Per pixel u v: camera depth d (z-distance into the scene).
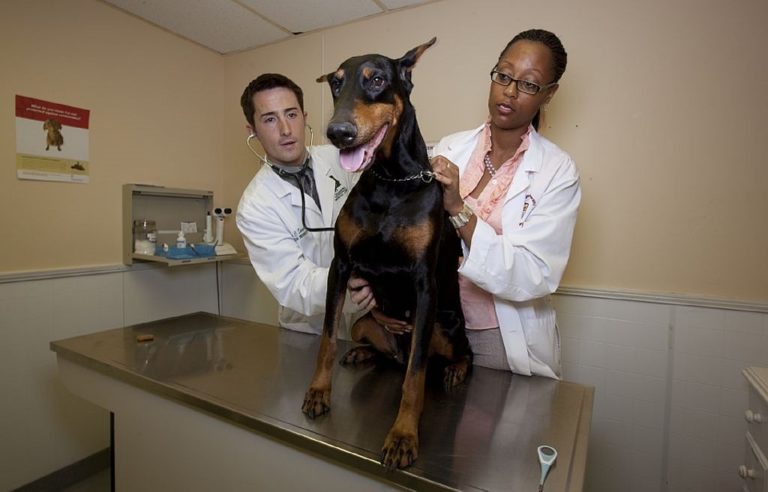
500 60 1.12
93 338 1.37
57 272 1.86
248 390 0.99
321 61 2.29
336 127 0.68
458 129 1.97
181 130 2.40
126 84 2.11
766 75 1.46
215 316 1.68
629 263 1.69
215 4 2.01
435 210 0.81
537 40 1.07
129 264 2.13
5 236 1.72
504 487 0.66
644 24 1.62
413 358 0.77
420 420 0.86
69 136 1.90
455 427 0.84
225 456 0.93
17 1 1.71
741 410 1.54
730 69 1.51
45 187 1.83
